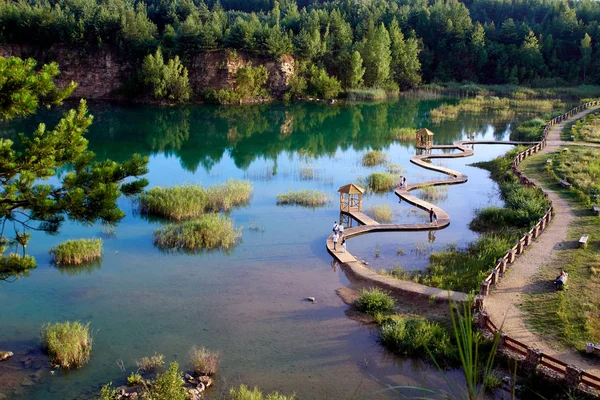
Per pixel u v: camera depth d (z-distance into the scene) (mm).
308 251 30844
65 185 15352
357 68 120062
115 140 68500
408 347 19938
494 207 38406
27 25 107625
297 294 25078
